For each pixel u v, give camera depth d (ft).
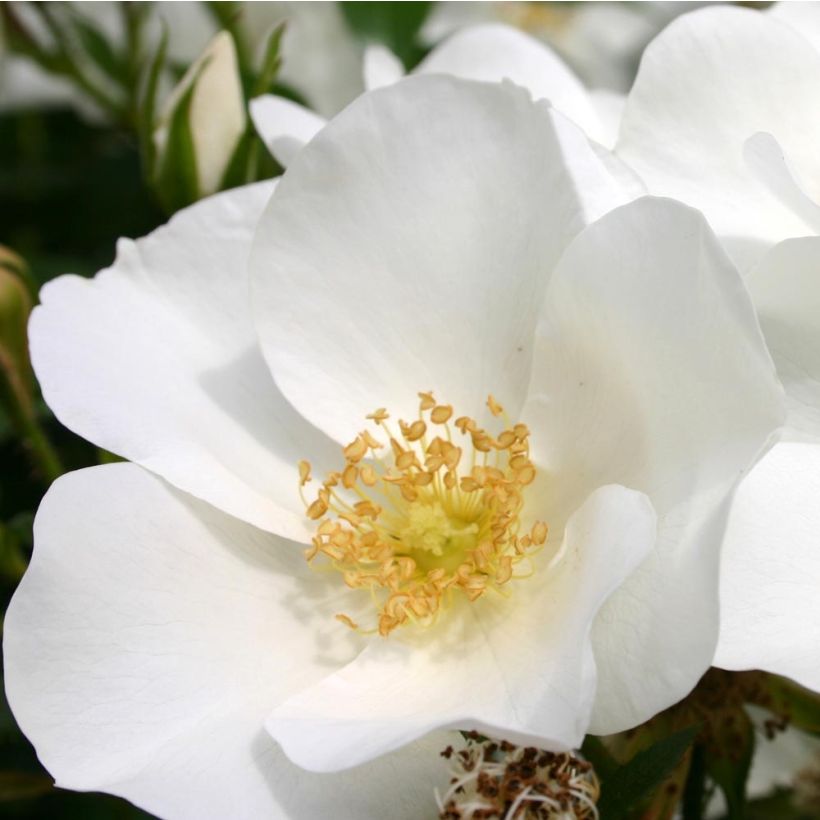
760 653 0.78
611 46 1.18
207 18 1.12
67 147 1.15
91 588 0.81
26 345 0.97
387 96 0.84
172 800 0.78
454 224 0.85
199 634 0.82
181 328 0.88
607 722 0.77
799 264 0.80
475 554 0.85
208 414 0.86
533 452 0.85
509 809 0.79
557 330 0.83
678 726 0.88
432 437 0.87
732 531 0.80
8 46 1.09
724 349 0.76
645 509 0.77
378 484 0.88
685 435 0.78
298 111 0.95
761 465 0.81
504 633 0.83
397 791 0.79
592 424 0.83
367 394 0.87
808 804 1.02
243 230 0.90
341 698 0.82
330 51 1.15
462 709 0.79
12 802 0.98
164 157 0.98
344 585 0.86
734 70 0.87
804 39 0.87
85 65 1.10
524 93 0.83
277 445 0.87
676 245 0.77
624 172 0.82
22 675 0.80
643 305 0.79
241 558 0.84
